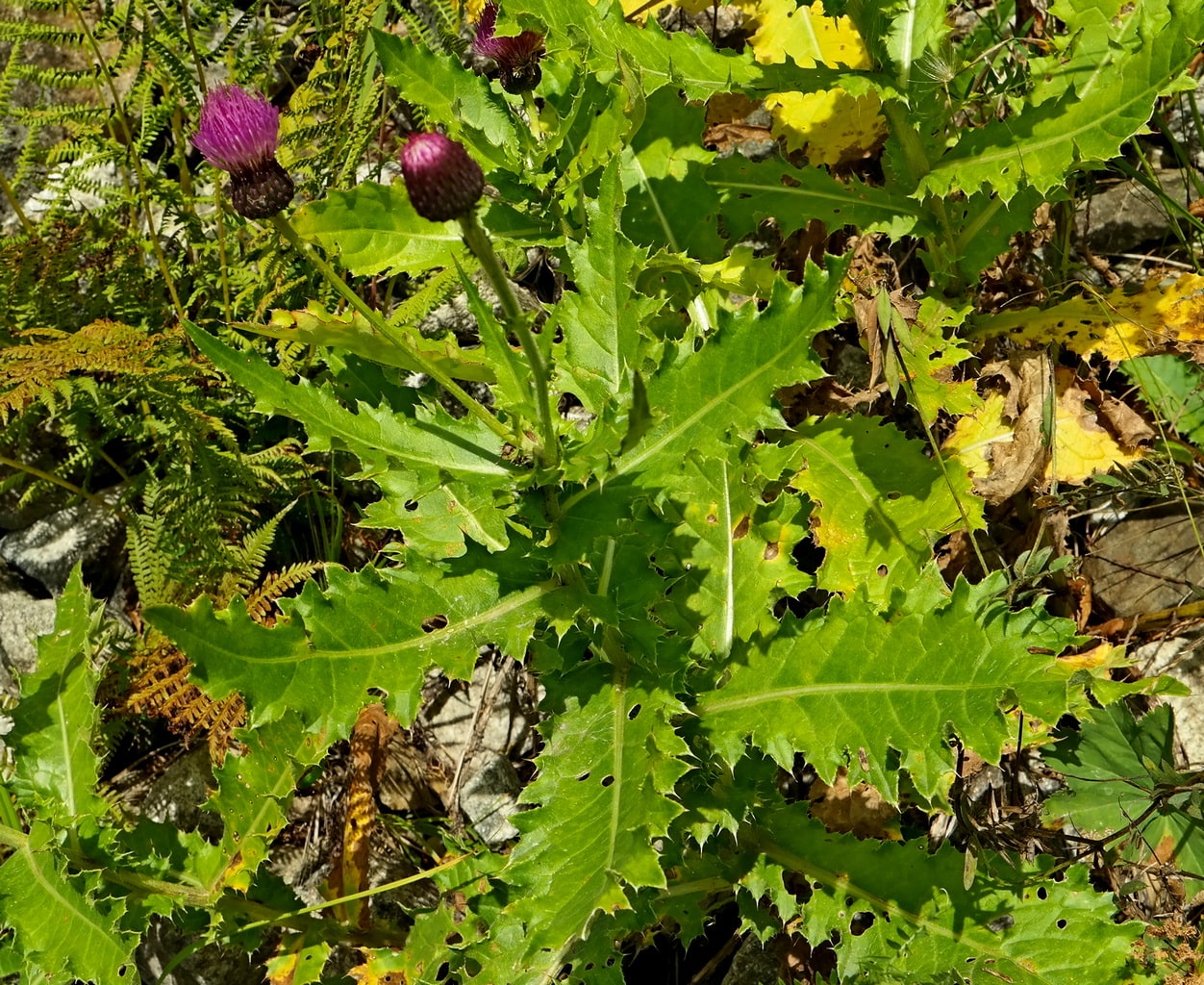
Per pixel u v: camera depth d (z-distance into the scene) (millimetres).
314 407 550
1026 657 550
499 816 799
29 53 1067
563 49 684
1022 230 769
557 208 691
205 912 690
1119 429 768
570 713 577
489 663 848
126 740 847
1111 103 693
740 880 643
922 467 725
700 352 542
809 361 536
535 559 564
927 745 561
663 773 544
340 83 927
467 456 557
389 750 833
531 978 613
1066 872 646
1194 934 634
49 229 930
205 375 879
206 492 833
